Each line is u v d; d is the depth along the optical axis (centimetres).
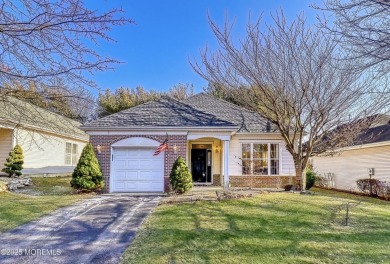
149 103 1659
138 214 943
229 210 972
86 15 537
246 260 561
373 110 1283
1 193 1271
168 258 574
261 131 1655
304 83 1270
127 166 1441
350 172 2030
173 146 1445
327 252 605
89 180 1342
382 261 561
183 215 906
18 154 1524
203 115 1548
